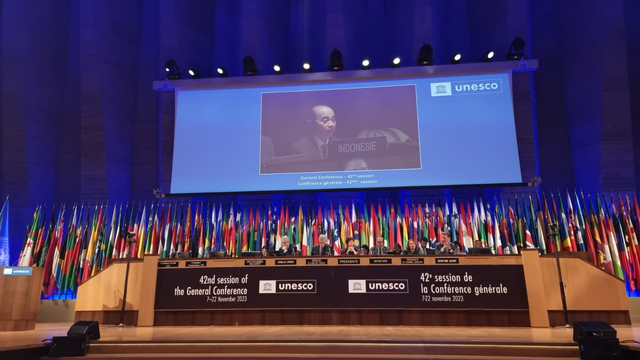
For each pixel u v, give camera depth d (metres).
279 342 4.46
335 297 6.36
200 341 4.53
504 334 5.03
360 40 14.06
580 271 6.37
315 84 11.98
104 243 11.65
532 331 5.44
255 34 13.79
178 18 13.88
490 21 13.82
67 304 10.32
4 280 6.33
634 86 13.27
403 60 13.88
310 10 14.48
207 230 12.15
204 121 12.04
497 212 11.63
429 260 6.36
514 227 11.10
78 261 11.38
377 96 11.72
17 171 13.34
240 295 6.50
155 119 14.45
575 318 6.21
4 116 13.45
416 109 11.53
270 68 13.98
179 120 12.08
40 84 14.04
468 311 6.17
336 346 4.39
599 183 12.27
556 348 4.27
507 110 11.27
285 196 13.23
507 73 11.44
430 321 6.18
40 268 6.72
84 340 4.52
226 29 15.11
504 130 11.18
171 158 13.17
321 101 11.85
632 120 13.12
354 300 6.32
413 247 7.57
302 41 14.62
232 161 11.78
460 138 11.26
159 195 11.72
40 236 11.48
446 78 11.62
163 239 11.77
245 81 12.07
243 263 6.61
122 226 12.92
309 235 11.67
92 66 13.50
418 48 13.41
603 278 6.31
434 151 11.26
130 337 4.87
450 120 11.38
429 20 13.48
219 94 12.17
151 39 15.05
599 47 12.62
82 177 13.38
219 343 4.51
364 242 11.40
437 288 6.26
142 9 15.28
